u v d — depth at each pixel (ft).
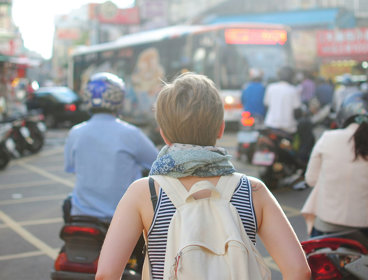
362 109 11.23
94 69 77.77
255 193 5.58
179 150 5.60
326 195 11.52
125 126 11.53
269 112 28.19
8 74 58.39
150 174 5.73
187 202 5.38
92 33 159.84
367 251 10.49
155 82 61.93
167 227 5.33
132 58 67.46
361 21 114.62
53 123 69.92
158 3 151.02
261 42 55.06
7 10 124.26
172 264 5.06
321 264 10.09
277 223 5.51
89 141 11.34
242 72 54.60
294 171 26.84
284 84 27.96
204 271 4.97
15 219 22.66
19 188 29.66
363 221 11.16
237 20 99.30
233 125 56.13
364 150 11.12
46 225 21.58
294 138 27.04
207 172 5.57
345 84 40.32
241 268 4.99
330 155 11.50
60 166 37.45
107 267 5.23
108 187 11.11
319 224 11.81
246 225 5.40
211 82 5.87
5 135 35.83
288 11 100.89
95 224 10.78
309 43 97.91
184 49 58.49
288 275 5.29
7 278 15.37
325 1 109.19
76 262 10.66
